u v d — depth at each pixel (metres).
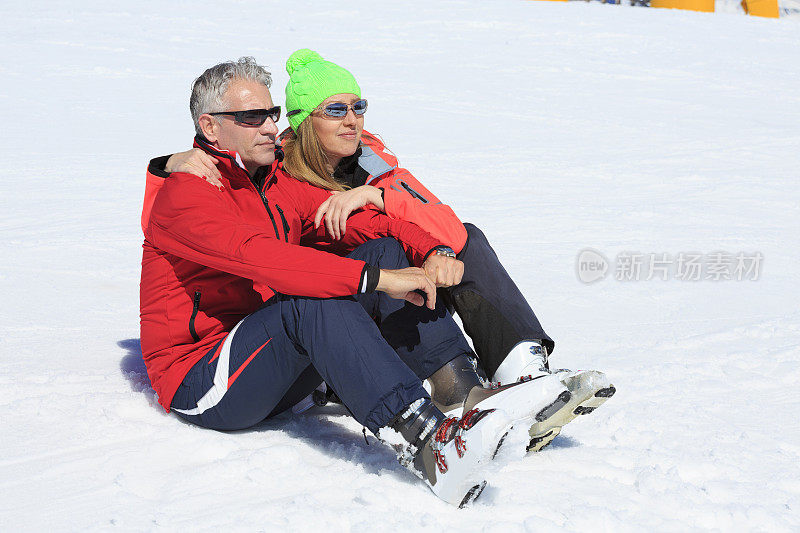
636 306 8.07
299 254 4.02
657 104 24.55
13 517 3.58
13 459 4.13
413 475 4.06
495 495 3.87
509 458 3.58
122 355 6.00
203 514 3.62
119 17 34.56
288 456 4.17
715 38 37.12
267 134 4.54
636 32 37.22
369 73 27.45
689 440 4.67
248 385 4.27
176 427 4.57
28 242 9.94
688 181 15.09
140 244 10.09
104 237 10.34
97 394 5.02
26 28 31.72
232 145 4.52
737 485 4.08
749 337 7.00
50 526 3.51
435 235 4.73
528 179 15.08
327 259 4.00
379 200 5.03
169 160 4.63
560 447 4.51
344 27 35.44
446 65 29.45
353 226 4.99
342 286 3.95
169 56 28.58
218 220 4.18
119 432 4.46
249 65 4.55
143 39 30.98
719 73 30.11
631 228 11.63
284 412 5.00
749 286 8.88
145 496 3.81
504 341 4.57
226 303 4.62
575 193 14.04
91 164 15.48
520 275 9.14
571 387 3.80
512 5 42.41
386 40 33.31
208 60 28.31
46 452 4.21
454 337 4.29
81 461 4.11
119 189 13.58
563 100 24.66
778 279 9.21
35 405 4.78
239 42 31.61
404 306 4.27
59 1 37.06
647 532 3.58
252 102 4.46
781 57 33.88
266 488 3.89
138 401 4.88
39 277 8.41
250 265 4.08
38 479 3.93
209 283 4.55
